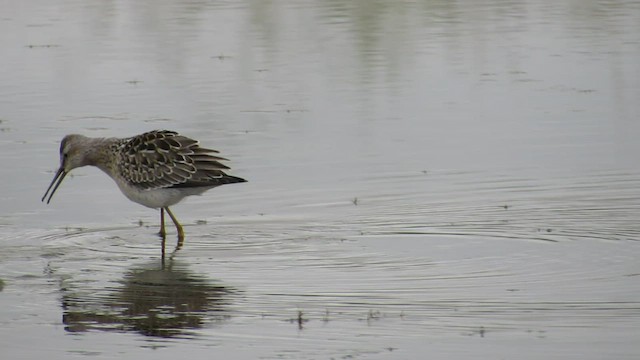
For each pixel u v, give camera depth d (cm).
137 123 2094
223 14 3156
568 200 1634
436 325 1159
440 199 1655
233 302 1248
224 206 1647
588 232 1490
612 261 1366
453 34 2878
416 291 1270
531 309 1201
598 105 2183
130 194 1552
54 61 2608
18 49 2731
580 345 1099
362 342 1116
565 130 2019
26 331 1171
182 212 1628
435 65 2550
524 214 1573
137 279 1336
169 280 1330
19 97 2294
